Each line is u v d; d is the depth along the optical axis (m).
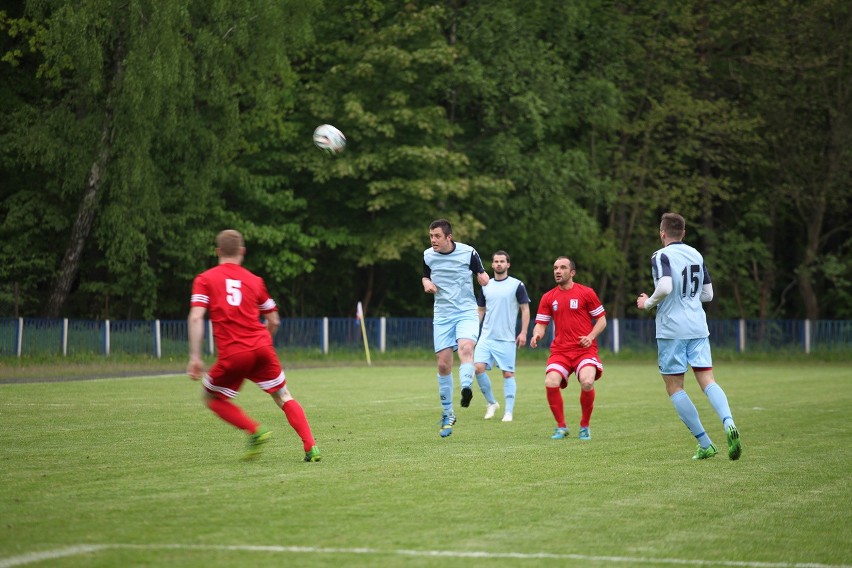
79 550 14.79
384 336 95.19
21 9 92.50
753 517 18.09
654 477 22.64
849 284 115.75
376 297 114.31
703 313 26.42
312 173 102.75
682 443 29.58
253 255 99.12
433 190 97.25
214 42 84.44
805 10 109.94
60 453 25.89
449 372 31.39
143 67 79.12
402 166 100.19
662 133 116.31
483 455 26.22
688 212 114.81
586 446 28.64
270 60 88.06
